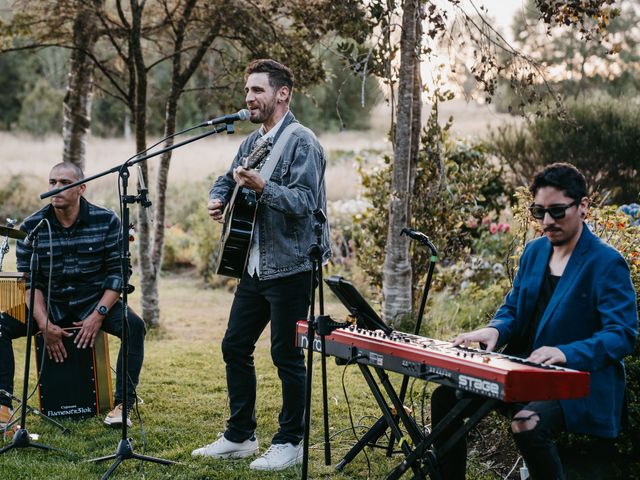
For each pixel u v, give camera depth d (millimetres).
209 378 5953
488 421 4312
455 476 3305
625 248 4430
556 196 3113
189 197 15086
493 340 3258
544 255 3338
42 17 7445
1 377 4770
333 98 27531
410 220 7023
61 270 4914
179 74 7621
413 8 6426
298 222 3990
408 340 3209
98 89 8461
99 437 4555
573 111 10586
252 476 3914
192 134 26891
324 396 3414
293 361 4062
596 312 3115
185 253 12586
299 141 4027
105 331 4973
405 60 6555
